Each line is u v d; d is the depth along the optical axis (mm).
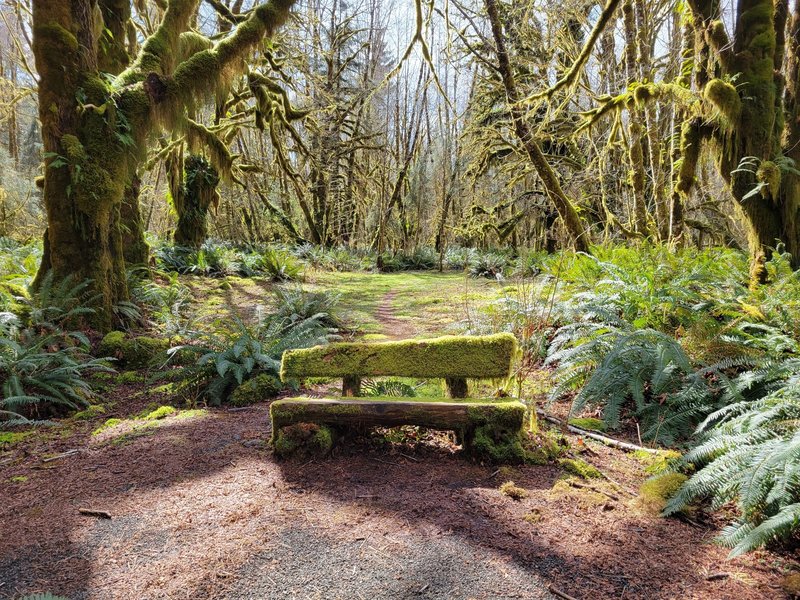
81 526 2518
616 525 2469
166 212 20516
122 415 4500
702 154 7852
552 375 4457
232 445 3545
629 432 3732
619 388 3809
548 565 2146
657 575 2092
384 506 2643
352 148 22344
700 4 6652
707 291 5219
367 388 4344
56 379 4645
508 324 5598
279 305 8508
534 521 2486
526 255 7730
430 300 10992
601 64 13500
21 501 2830
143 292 8039
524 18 10898
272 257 14539
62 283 5781
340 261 20656
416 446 3428
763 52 6129
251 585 2029
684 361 3701
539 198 19297
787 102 6707
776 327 4207
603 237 13867
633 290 5113
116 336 6070
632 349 3924
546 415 4031
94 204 6082
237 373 4637
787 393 3002
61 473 3211
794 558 2188
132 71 6691
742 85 6164
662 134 13328
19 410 4336
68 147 5910
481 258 19766
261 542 2328
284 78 13258
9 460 3477
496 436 3145
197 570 2127
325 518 2535
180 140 11953
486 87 17562
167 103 6738
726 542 2201
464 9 9547
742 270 6582
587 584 2025
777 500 2281
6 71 19188
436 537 2354
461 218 25609
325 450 3229
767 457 2344
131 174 6637
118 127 6258
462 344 3373
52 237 6113
